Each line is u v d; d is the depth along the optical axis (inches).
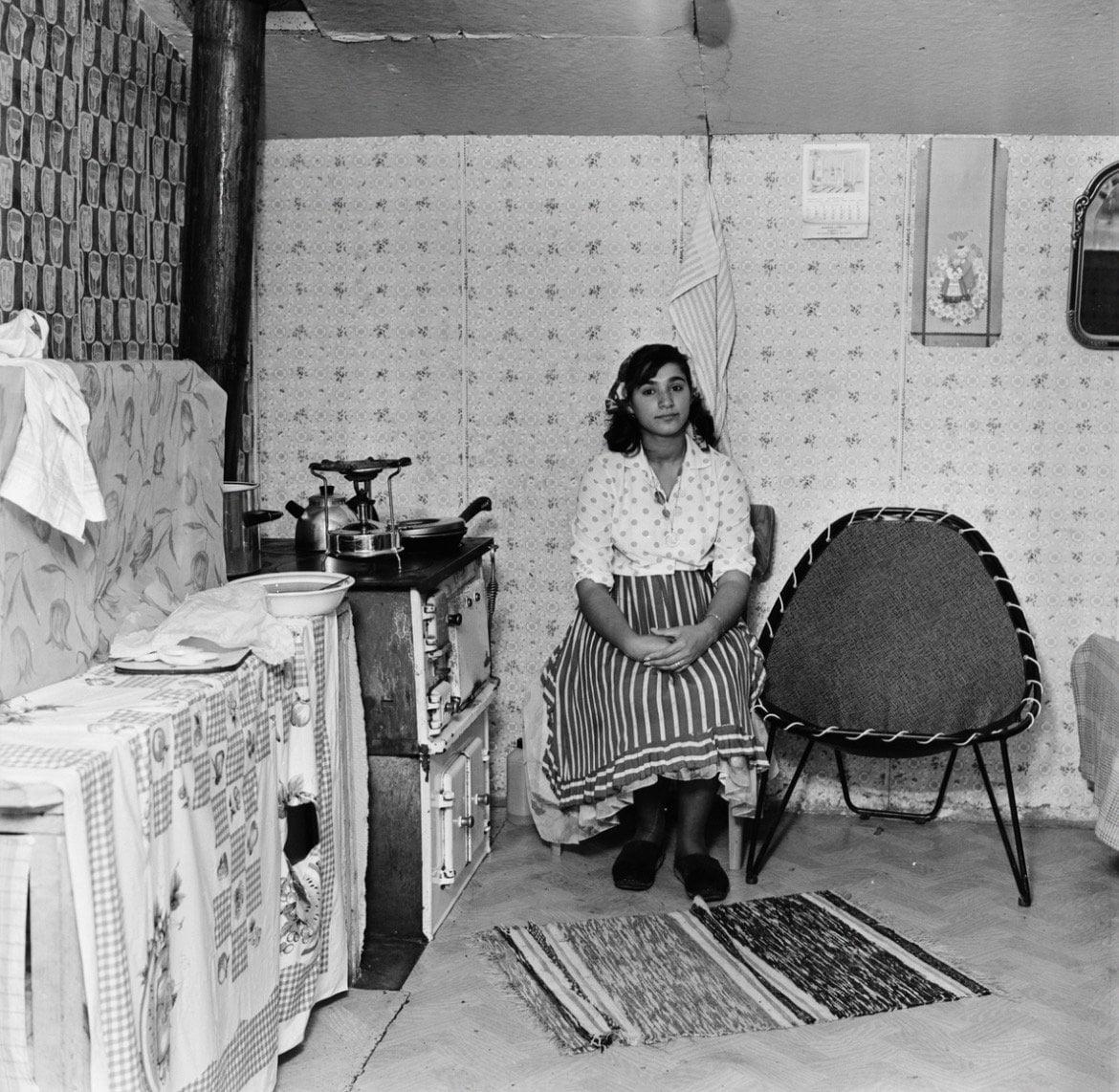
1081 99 123.5
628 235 134.8
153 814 65.4
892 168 132.0
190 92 109.3
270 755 82.7
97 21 102.6
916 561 127.1
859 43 115.6
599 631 119.5
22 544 72.3
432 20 113.8
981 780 137.4
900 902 115.9
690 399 124.2
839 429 135.8
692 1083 85.2
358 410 139.5
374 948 106.1
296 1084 85.0
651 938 107.7
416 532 114.6
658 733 112.9
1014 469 134.8
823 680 124.9
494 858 127.0
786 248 133.8
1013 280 132.5
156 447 88.2
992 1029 92.5
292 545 129.1
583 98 126.8
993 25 112.0
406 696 104.7
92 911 59.5
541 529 139.2
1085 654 122.1
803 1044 90.6
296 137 136.1
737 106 127.2
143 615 85.2
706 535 123.7
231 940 75.7
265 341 139.6
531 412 137.8
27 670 72.7
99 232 104.3
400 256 137.2
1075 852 128.5
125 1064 60.5
